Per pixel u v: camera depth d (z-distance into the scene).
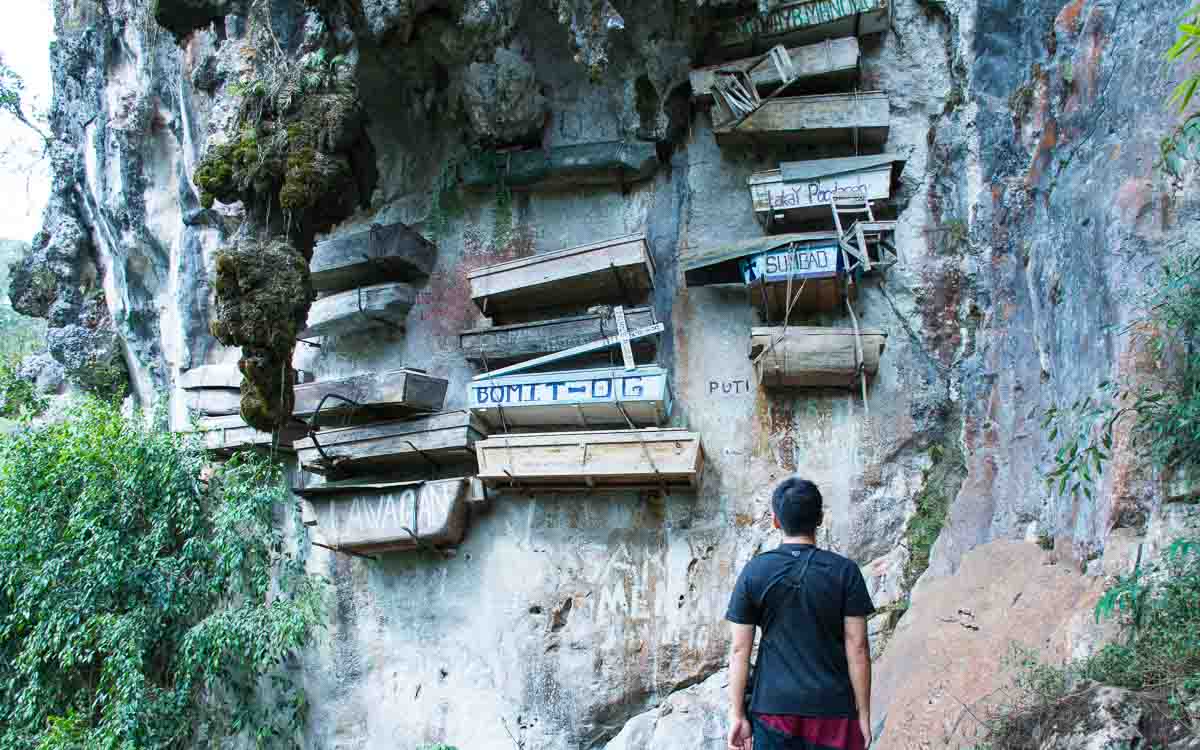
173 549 12.45
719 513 10.52
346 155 11.27
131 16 15.20
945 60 10.98
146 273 15.68
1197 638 5.31
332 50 11.17
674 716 10.15
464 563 11.25
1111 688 5.28
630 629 10.50
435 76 11.72
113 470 12.45
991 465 9.41
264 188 10.78
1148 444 6.39
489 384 10.79
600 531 10.80
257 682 11.83
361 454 11.36
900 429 10.30
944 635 7.78
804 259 10.22
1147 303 6.59
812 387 10.56
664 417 10.41
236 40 11.70
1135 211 6.96
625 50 11.25
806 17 10.92
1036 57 9.82
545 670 10.65
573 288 11.08
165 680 11.98
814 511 4.66
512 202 11.98
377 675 11.40
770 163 11.19
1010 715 5.91
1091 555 6.93
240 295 10.33
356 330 12.26
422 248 11.98
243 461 12.52
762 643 4.53
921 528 10.01
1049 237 8.41
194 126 13.91
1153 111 7.13
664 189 11.51
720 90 10.92
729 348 10.89
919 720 6.99
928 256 10.62
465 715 10.88
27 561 12.14
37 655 11.84
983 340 10.09
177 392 14.83
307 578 11.88
